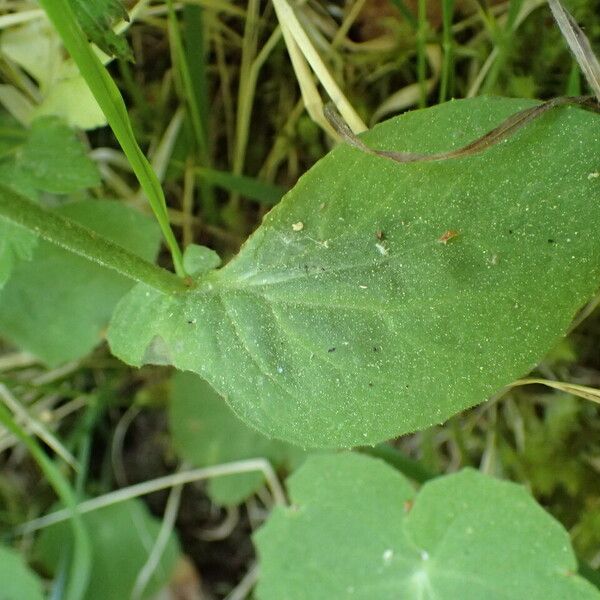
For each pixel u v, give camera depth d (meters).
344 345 0.12
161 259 0.20
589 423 0.17
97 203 0.17
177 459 0.22
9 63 0.16
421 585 0.15
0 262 0.14
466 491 0.15
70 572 0.21
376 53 0.16
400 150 0.11
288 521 0.17
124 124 0.11
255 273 0.12
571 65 0.15
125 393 0.22
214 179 0.18
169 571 0.21
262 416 0.12
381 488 0.16
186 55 0.17
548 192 0.11
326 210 0.12
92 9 0.12
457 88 0.17
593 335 0.17
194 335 0.12
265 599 0.17
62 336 0.18
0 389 0.20
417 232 0.12
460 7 0.15
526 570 0.14
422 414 0.12
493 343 0.11
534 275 0.11
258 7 0.16
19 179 0.16
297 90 0.17
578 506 0.18
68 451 0.21
